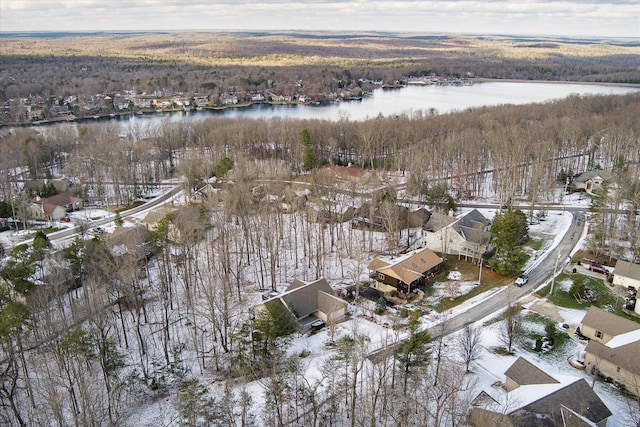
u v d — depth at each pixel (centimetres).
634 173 10856
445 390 4412
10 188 10919
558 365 5303
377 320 6366
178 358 5625
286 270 7881
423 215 9488
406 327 6028
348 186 10962
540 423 3891
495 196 11531
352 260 8212
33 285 6144
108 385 4694
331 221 8838
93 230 9300
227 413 4422
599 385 4928
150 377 5250
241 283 7531
